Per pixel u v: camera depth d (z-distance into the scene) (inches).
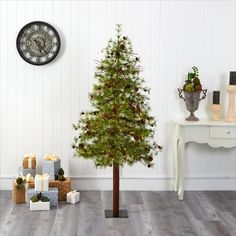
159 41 192.4
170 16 191.8
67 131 194.2
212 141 181.0
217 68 194.2
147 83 193.3
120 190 196.4
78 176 195.6
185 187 197.5
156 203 179.5
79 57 191.9
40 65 190.9
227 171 198.2
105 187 196.1
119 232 149.6
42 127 193.9
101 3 190.4
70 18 190.5
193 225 156.6
